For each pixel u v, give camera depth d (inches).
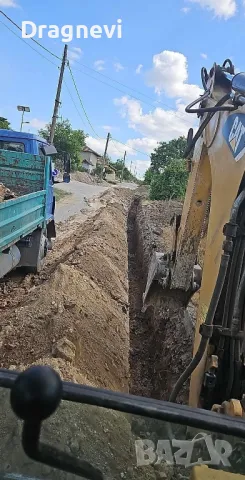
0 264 279.4
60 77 978.1
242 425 57.6
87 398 58.8
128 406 58.6
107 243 509.4
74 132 2144.4
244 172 120.3
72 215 785.6
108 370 226.7
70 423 66.4
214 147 155.0
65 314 244.4
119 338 275.7
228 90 164.7
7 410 57.6
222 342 119.8
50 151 391.9
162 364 253.3
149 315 331.9
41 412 36.5
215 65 166.1
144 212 844.0
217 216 136.6
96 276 358.9
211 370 118.3
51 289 282.2
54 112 987.3
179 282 227.9
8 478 53.7
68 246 508.4
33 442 40.2
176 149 2192.4
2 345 216.5
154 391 242.7
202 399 122.6
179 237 219.1
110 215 778.2
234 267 119.8
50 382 37.2
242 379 118.0
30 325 233.0
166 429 58.6
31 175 367.6
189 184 213.6
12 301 295.3
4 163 368.2
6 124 1720.0
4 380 58.7
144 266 470.6
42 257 382.0
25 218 306.8
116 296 349.4
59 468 44.6
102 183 2257.6
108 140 2524.6
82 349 220.8
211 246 137.3
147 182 1867.6
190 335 243.6
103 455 66.4
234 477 56.1
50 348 209.9
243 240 119.0
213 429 57.1
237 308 118.0
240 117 131.9
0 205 239.6
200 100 169.9
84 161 2977.4
